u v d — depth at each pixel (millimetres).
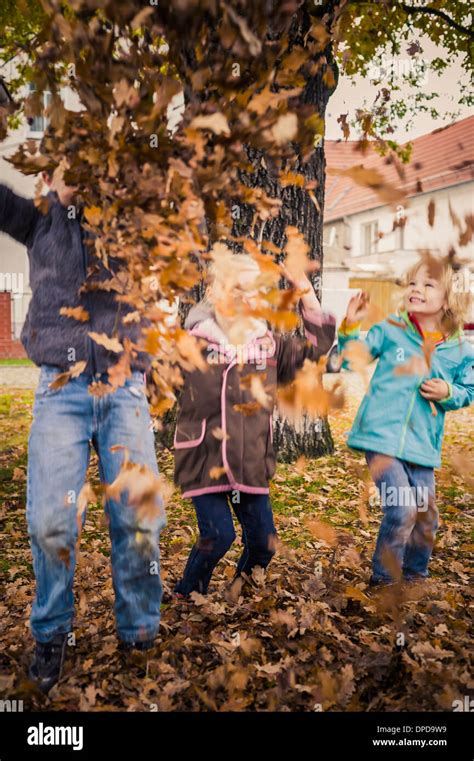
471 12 7938
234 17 1858
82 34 1911
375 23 6992
